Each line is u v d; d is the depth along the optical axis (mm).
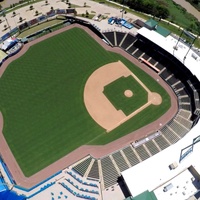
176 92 114750
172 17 147375
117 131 103312
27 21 141375
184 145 91812
